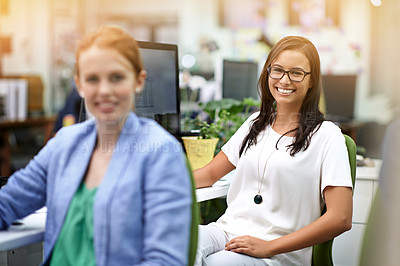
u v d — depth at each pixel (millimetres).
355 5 6625
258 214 1597
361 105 5727
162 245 982
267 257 1485
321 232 1456
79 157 1093
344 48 6703
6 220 1148
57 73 8414
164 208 997
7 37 8414
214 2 7625
